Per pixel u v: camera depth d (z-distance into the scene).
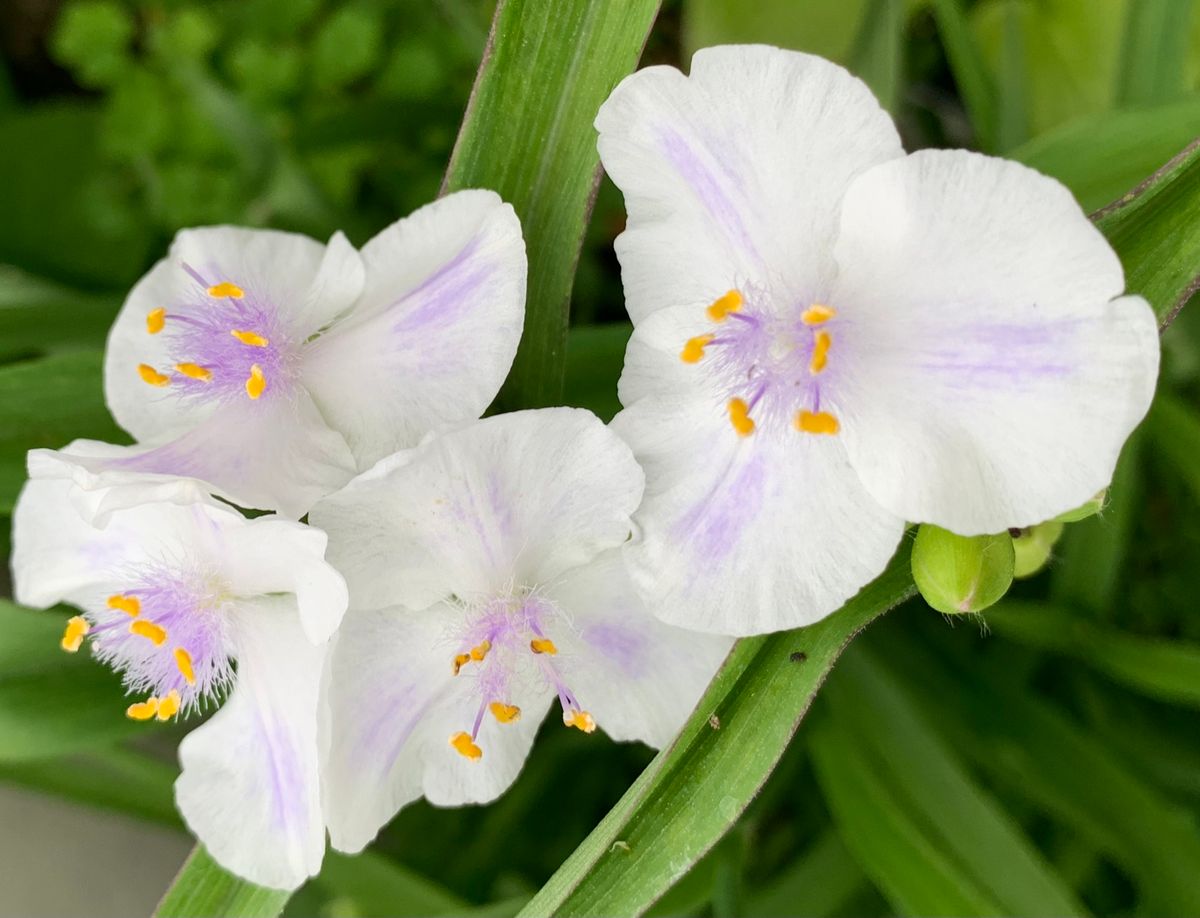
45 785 0.24
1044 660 0.25
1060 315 0.17
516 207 0.19
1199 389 0.25
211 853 0.19
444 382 0.19
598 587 0.19
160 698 0.19
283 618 0.19
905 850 0.21
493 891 0.25
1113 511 0.22
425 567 0.19
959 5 0.25
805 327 0.18
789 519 0.18
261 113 0.28
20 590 0.20
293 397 0.19
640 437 0.18
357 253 0.19
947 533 0.18
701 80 0.18
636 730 0.19
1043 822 0.25
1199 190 0.18
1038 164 0.21
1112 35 0.25
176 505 0.19
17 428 0.21
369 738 0.19
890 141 0.18
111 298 0.24
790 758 0.24
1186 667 0.22
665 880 0.19
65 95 0.33
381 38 0.28
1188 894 0.22
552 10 0.19
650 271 0.18
